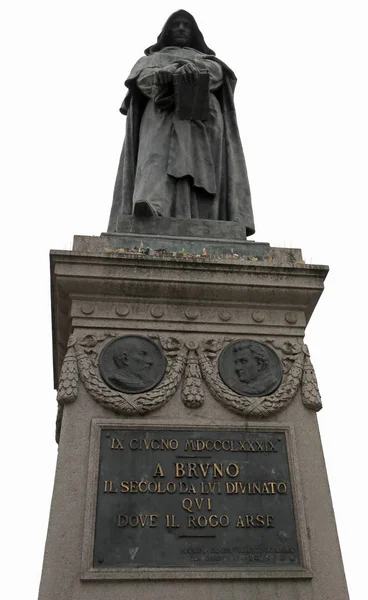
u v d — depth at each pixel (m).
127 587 4.28
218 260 5.66
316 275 5.72
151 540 4.47
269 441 4.98
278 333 5.54
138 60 8.15
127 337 5.35
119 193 7.83
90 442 4.81
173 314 5.51
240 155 7.73
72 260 5.52
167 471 4.75
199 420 5.01
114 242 6.00
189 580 4.34
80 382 5.11
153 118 7.48
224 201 7.41
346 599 4.41
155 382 5.15
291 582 4.42
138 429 4.91
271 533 4.59
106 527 4.48
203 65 7.80
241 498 4.71
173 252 5.87
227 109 7.97
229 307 5.63
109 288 5.50
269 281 5.65
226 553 4.48
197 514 4.60
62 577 4.28
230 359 5.34
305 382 5.29
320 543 4.61
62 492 4.61
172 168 7.04
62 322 5.76
